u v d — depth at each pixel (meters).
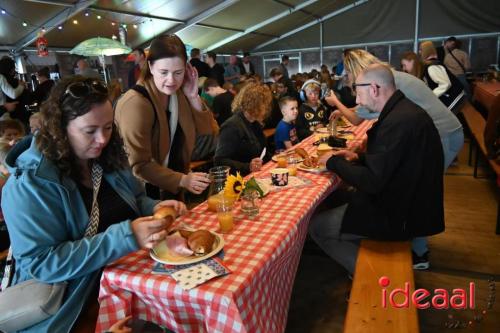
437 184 1.81
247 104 2.58
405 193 1.77
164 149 1.89
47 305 1.17
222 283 1.04
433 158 1.77
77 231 1.24
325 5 10.21
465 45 9.73
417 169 1.74
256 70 12.61
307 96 3.88
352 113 3.19
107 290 1.16
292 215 1.49
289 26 11.32
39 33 5.54
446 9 9.70
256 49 12.42
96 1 5.45
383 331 1.29
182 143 2.03
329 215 2.10
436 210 1.83
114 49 5.54
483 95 5.20
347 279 2.40
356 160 2.14
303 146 2.86
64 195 1.19
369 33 10.80
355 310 1.40
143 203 1.55
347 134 3.17
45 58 6.49
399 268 1.66
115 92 3.41
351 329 1.30
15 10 5.08
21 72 6.14
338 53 11.37
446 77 3.83
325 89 5.29
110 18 6.43
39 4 5.12
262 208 1.58
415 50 10.23
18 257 1.13
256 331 1.11
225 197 1.55
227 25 9.35
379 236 1.87
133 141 1.69
